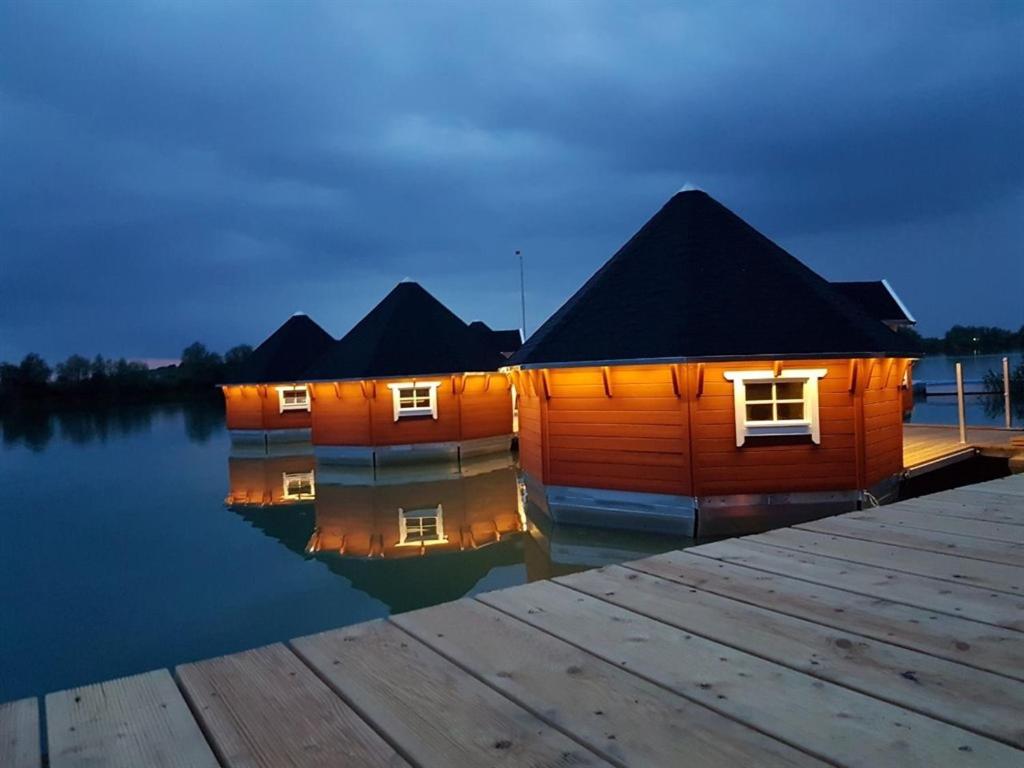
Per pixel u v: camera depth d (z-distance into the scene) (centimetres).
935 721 166
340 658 218
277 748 163
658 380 988
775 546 343
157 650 643
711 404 966
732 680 193
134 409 5981
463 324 2261
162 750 164
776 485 966
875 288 2838
